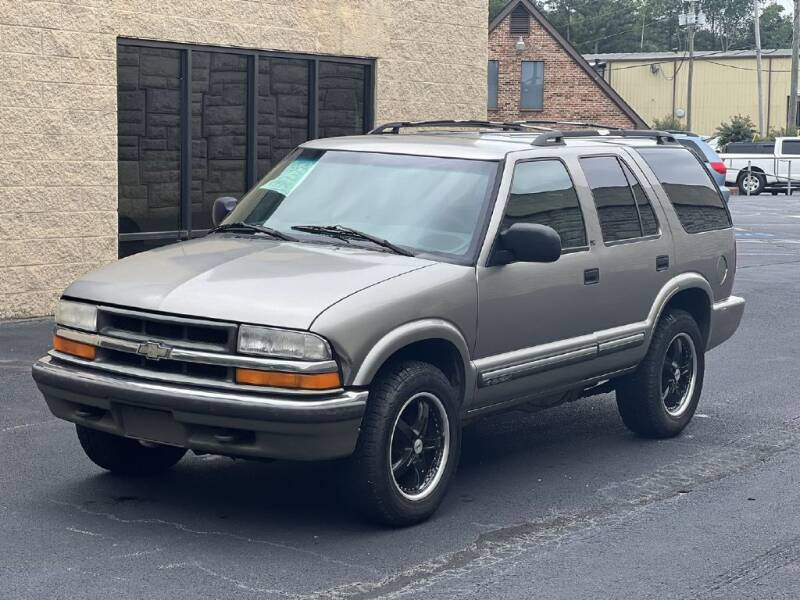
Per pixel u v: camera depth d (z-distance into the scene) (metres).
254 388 5.79
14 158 12.13
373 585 5.52
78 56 12.55
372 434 6.04
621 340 7.73
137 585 5.44
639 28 108.38
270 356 5.79
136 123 13.38
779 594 5.54
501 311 6.79
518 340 6.96
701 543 6.23
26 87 12.16
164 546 5.97
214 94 14.16
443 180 7.05
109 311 6.16
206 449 5.96
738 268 19.41
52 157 12.44
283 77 14.93
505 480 7.36
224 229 7.20
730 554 6.07
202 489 6.95
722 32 124.31
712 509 6.82
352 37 15.51
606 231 7.68
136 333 6.09
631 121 52.72
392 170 7.23
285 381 5.77
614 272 7.66
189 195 13.94
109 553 5.85
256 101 14.56
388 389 6.10
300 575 5.61
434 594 5.43
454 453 6.51
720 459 7.93
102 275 6.47
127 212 13.37
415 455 6.33
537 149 7.37
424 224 6.83
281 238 6.91
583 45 104.31
